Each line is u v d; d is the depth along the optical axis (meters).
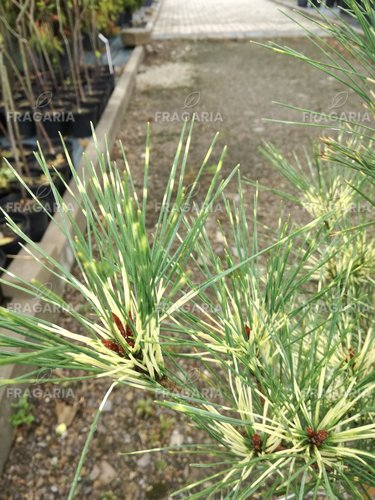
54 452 0.92
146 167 0.27
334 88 2.66
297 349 0.43
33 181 1.46
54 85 2.23
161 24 4.77
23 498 0.85
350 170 0.52
